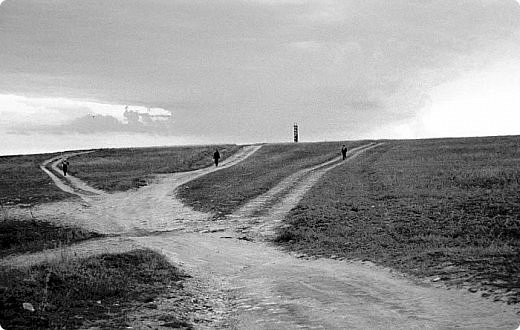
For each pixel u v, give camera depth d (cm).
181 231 2989
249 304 1411
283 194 3919
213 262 2078
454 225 2383
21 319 1145
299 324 1218
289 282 1647
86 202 4203
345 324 1205
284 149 7688
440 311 1260
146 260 1911
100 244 2559
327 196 3575
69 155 8019
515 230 2222
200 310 1355
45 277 1464
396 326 1173
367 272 1741
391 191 3469
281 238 2580
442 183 3669
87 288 1430
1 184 5266
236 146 8350
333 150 7175
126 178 5450
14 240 2955
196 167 6238
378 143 7738
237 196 3931
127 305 1339
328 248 2239
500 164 4422
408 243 2148
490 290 1375
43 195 4516
